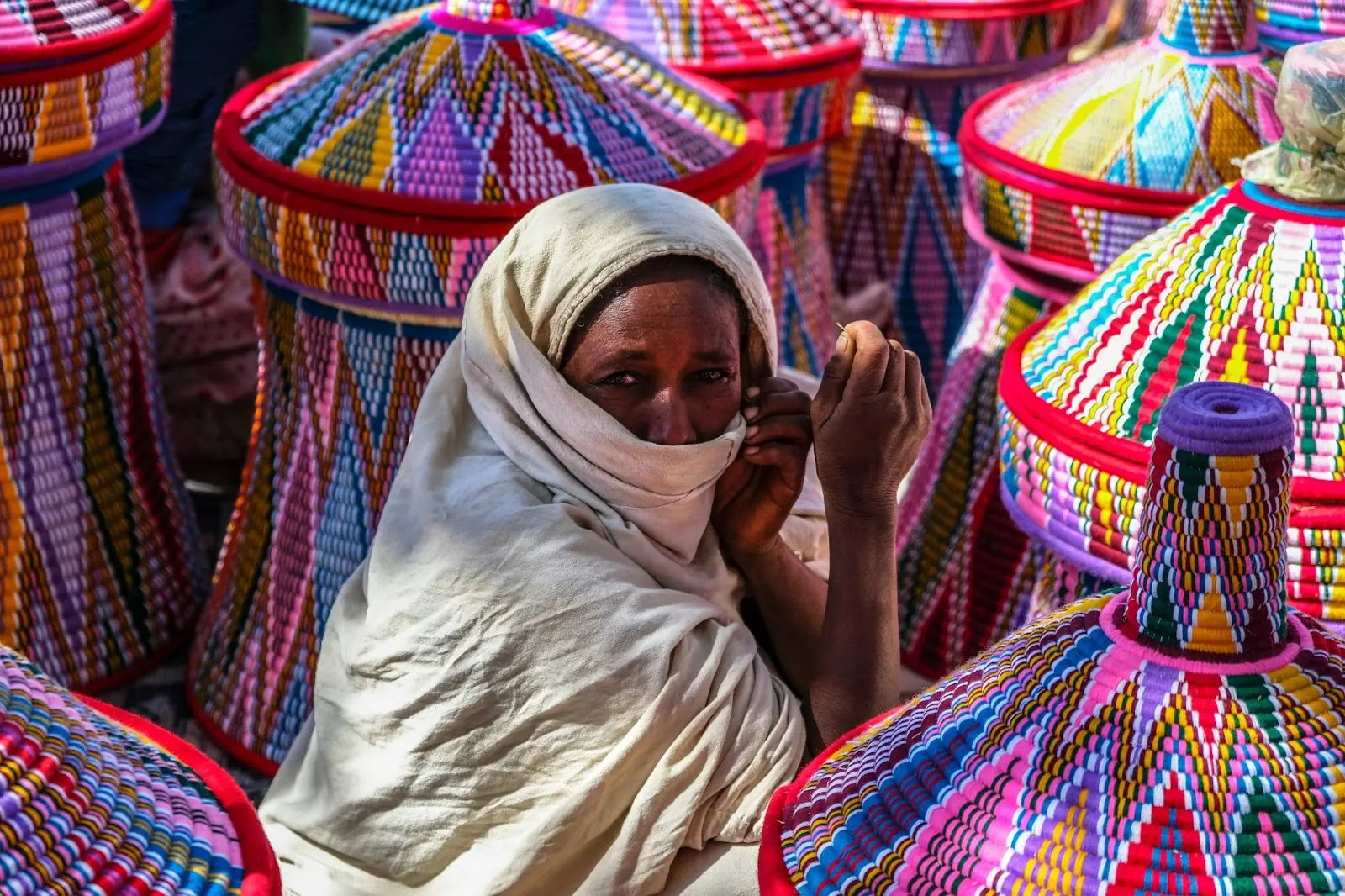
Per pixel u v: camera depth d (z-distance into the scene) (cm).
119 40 211
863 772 103
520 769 129
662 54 237
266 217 199
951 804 96
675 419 132
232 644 227
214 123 295
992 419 217
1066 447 151
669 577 137
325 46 341
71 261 228
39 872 88
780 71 240
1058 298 215
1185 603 96
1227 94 209
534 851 125
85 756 97
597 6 244
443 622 131
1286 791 91
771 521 142
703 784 126
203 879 94
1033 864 91
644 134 203
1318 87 146
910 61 285
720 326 133
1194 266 153
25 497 229
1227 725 93
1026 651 102
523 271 136
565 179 194
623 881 125
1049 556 186
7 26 201
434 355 201
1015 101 228
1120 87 214
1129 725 94
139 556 244
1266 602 96
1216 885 88
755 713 130
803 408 139
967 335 234
